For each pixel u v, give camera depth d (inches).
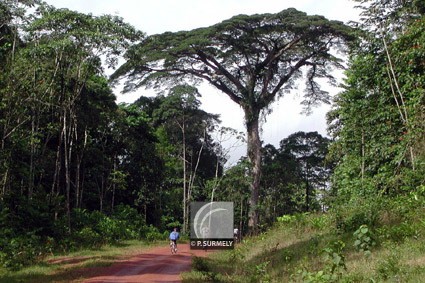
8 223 1016.2
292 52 1841.8
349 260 505.4
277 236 993.5
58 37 1144.2
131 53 1246.9
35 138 1167.0
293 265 615.8
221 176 2212.1
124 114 1838.1
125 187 1947.6
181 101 2161.7
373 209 693.3
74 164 1631.4
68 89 1264.8
